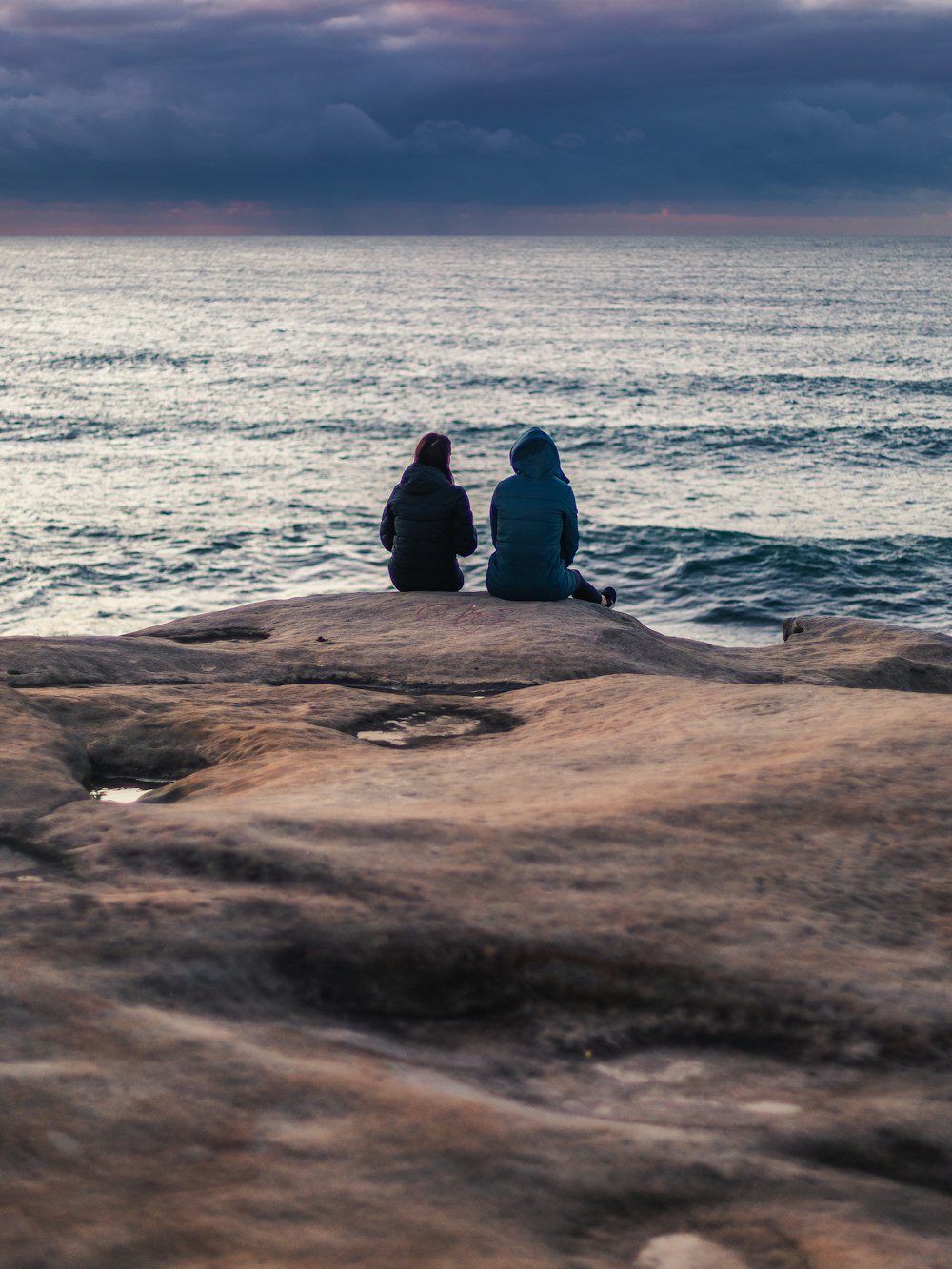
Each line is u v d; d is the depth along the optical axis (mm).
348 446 43219
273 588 23719
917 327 101750
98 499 32375
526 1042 2135
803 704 4520
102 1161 1503
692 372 67938
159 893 2479
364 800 3371
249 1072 1770
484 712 5070
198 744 4398
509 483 7676
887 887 2723
